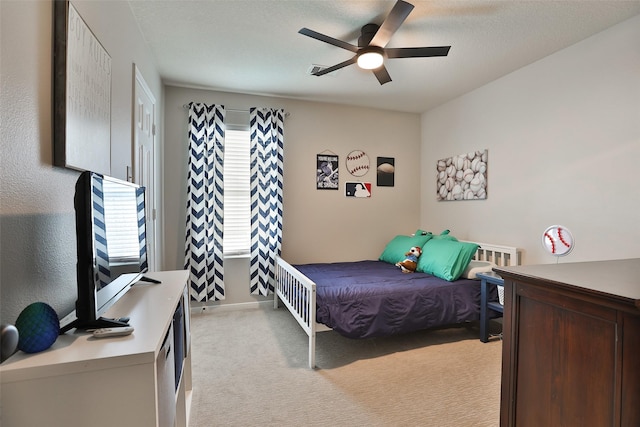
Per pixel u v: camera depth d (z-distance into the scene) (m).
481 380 2.17
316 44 2.58
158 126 3.09
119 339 0.89
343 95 3.77
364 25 2.30
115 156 1.75
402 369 2.32
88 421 0.79
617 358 0.96
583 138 2.49
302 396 1.98
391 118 4.34
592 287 1.05
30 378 0.75
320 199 4.04
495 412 1.83
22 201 0.93
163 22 2.25
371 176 4.26
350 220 4.17
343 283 2.84
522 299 1.29
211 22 2.26
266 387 2.08
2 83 0.83
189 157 3.45
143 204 1.56
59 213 1.14
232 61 2.88
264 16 2.19
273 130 3.67
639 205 2.16
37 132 1.00
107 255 1.06
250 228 3.71
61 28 1.12
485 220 3.42
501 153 3.22
